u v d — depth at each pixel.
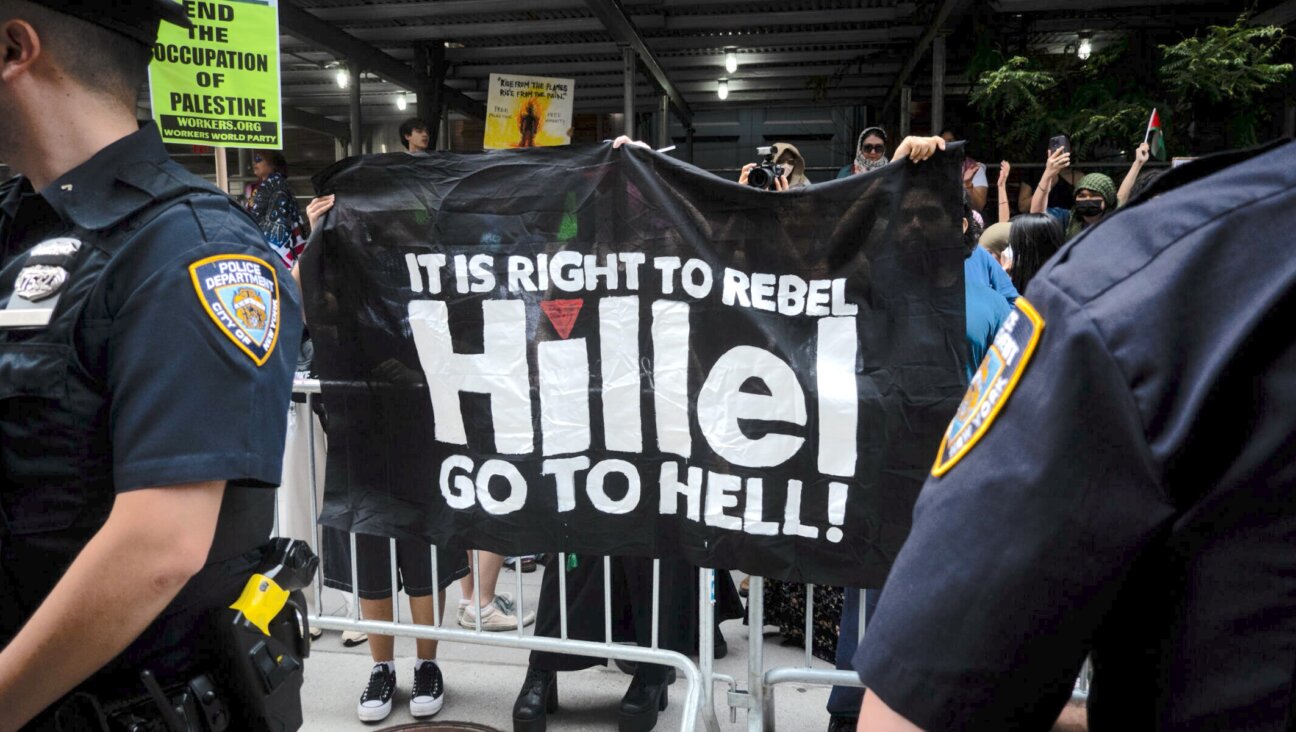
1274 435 0.47
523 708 2.81
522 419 2.50
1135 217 0.56
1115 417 0.49
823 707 3.02
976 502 0.54
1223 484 0.48
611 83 10.31
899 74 9.23
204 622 1.17
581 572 2.86
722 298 2.37
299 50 8.84
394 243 2.53
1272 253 0.49
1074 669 0.53
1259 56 6.43
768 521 2.36
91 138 1.09
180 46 3.11
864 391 2.28
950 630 0.53
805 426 2.33
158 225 1.06
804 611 3.42
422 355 2.54
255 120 3.26
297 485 3.28
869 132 5.31
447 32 8.09
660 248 2.41
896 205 2.24
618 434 2.46
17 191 1.20
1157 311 0.50
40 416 1.04
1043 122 6.97
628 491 2.47
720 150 12.48
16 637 0.96
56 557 1.07
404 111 12.24
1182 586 0.51
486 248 2.49
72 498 1.05
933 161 2.21
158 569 0.97
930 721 0.53
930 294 2.24
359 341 2.56
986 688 0.52
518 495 2.52
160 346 1.00
